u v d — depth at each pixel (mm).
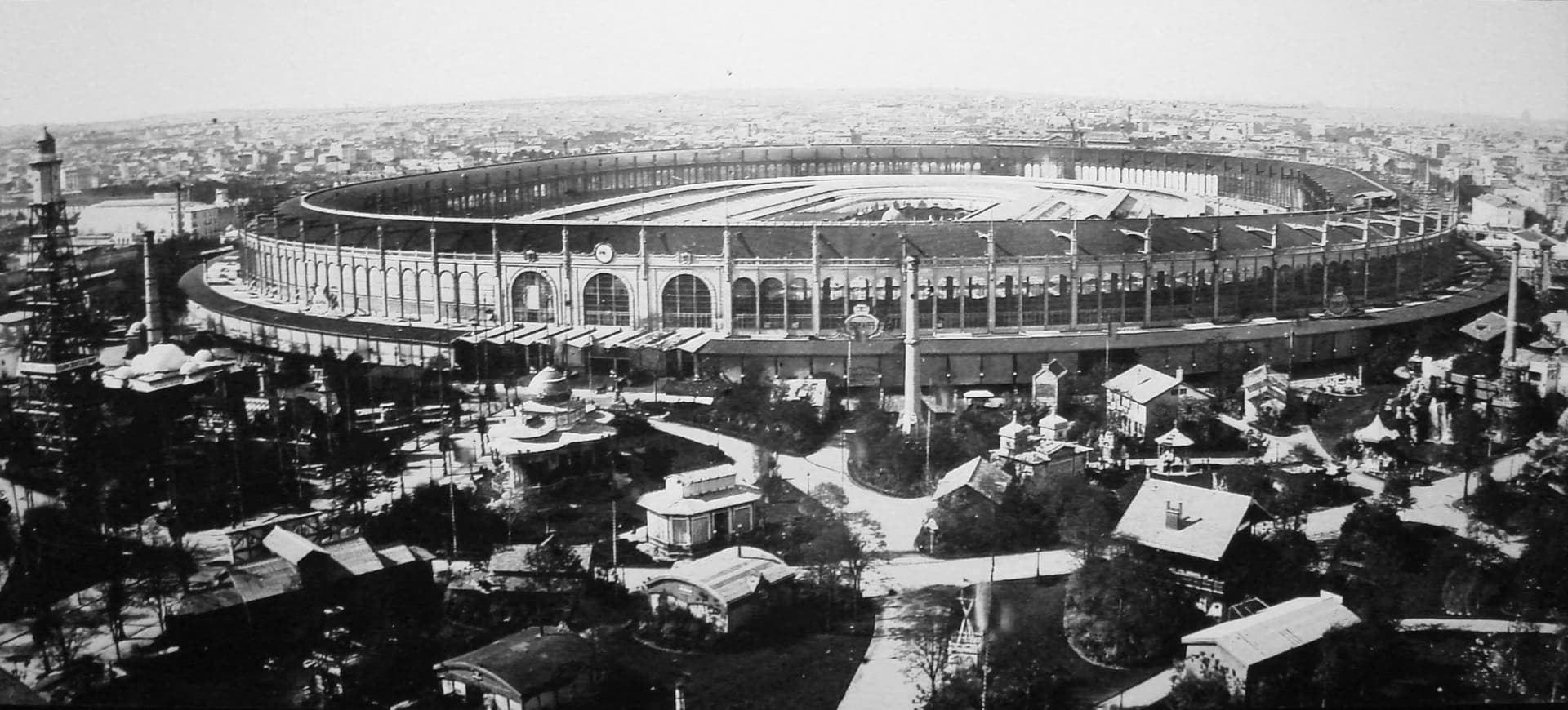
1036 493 153625
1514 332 189500
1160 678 132250
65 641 140250
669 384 178125
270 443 168000
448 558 148000
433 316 199750
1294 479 158125
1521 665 135750
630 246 193500
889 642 136250
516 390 180625
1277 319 193250
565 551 144750
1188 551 139625
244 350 198125
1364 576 145375
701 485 149500
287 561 141500
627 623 139000
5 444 169250
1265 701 128750
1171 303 190875
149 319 198500
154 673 135875
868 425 167875
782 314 187000
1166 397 166375
